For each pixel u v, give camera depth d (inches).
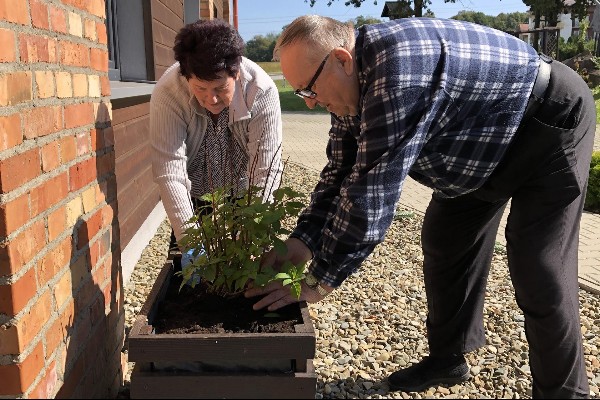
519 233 87.7
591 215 271.1
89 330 85.8
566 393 87.0
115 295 101.1
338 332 136.6
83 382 82.6
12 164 62.9
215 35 89.0
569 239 87.2
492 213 101.6
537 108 84.4
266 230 84.6
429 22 81.7
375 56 77.1
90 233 87.1
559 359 86.2
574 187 84.7
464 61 79.1
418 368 111.5
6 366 63.4
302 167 401.7
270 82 106.3
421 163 88.0
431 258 106.3
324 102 84.9
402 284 171.8
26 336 64.9
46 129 71.8
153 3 235.6
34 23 68.9
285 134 629.6
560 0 1355.8
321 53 78.7
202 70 89.1
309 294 85.0
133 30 229.0
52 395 71.7
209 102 95.2
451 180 89.1
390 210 79.7
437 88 76.4
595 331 139.4
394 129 75.5
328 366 119.6
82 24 85.5
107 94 97.9
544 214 85.8
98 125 92.4
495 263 189.9
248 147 109.0
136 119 212.2
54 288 73.2
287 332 76.6
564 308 85.2
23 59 65.9
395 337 133.3
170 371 73.1
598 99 848.3
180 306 87.9
